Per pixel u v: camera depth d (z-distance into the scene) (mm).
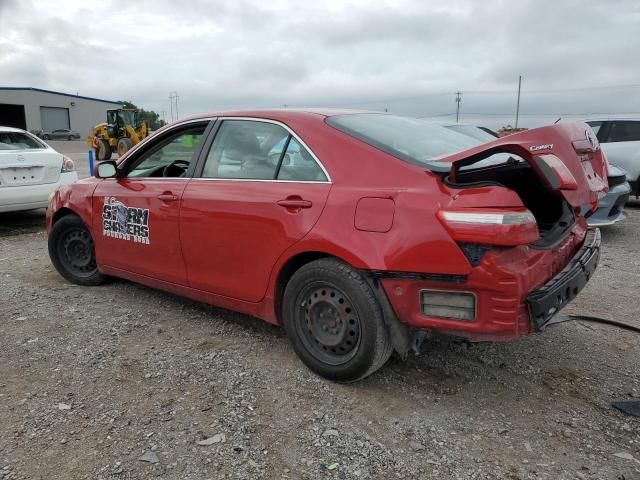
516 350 3746
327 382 3279
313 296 3234
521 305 2689
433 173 2854
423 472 2492
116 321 4219
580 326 4199
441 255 2699
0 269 5750
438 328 2807
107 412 2939
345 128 3316
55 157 8141
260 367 3467
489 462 2561
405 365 3506
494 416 2943
